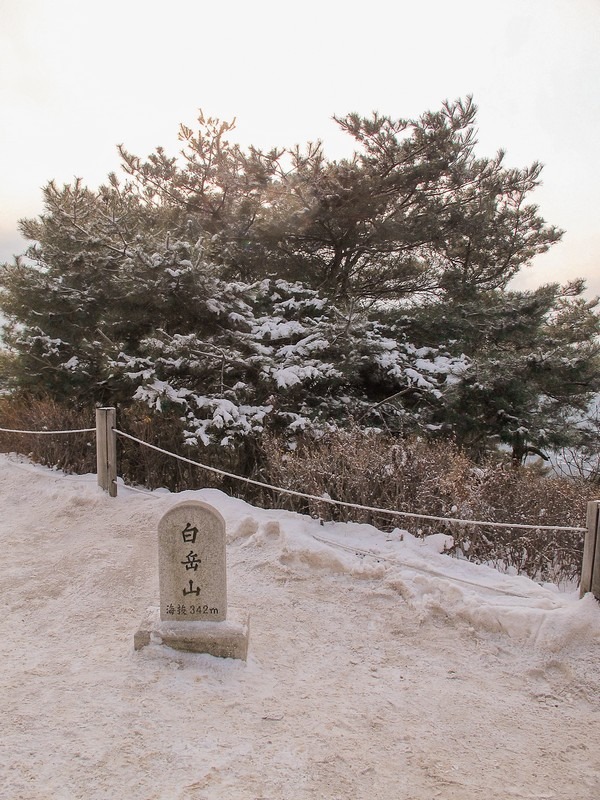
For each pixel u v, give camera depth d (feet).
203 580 12.21
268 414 25.23
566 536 16.65
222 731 9.67
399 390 32.42
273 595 15.08
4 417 34.06
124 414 26.86
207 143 40.57
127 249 27.04
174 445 24.29
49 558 17.63
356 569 15.83
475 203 40.88
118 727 9.62
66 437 27.07
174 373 26.53
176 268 25.20
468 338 37.17
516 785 8.75
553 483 19.36
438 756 9.36
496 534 17.24
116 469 22.88
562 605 13.74
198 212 43.21
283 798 8.21
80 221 29.89
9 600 14.85
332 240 41.96
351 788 8.50
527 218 44.21
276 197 41.11
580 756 9.50
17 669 11.47
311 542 17.07
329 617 14.12
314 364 27.32
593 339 41.70
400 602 14.66
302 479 20.01
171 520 12.18
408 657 12.52
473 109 36.73
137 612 14.17
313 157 37.40
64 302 29.71
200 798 8.09
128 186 39.06
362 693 11.12
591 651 12.28
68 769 8.57
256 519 18.72
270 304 33.58
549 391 40.29
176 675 11.26
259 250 39.91
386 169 37.81
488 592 14.84
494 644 12.96
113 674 11.26
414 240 40.81
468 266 44.68
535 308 38.83
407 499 18.70
